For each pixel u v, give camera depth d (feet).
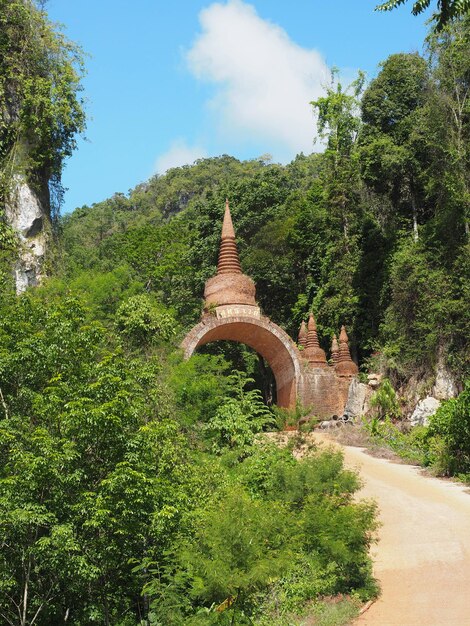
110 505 39.09
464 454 74.38
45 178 104.42
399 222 146.61
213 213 181.16
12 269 90.48
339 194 153.89
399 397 114.73
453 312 109.40
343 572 41.88
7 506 37.83
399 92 150.41
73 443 39.70
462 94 122.01
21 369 45.52
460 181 114.83
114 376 42.34
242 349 171.42
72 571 39.01
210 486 50.83
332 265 156.87
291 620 37.50
